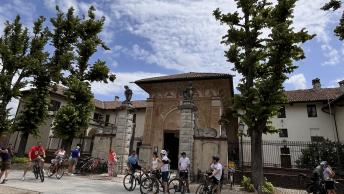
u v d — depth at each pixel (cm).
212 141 1619
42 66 2077
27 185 1078
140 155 2248
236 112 1435
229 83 2430
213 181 1008
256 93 1312
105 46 2145
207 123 2311
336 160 2119
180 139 1584
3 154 1119
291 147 2833
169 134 2702
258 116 1296
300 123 2986
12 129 2077
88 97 1911
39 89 2162
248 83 1424
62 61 2034
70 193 956
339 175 1736
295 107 3083
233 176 1620
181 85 2536
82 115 1856
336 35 1180
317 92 3152
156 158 1145
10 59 2030
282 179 1770
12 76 2072
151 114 2548
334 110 2808
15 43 2119
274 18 1380
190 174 1511
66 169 1756
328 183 1232
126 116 1827
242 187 1382
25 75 2125
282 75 1348
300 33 1280
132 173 1159
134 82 2616
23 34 2173
